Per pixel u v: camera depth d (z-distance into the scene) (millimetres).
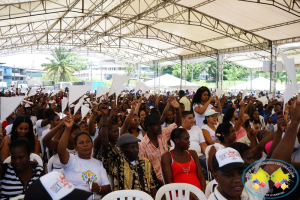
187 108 7488
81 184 3041
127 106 8867
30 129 3920
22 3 13914
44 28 21172
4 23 17516
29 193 1382
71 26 22250
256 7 13422
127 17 18391
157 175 3705
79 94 3420
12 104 2443
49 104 10453
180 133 3338
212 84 50781
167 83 22953
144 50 28031
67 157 3064
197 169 3439
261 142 3203
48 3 14953
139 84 7820
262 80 23656
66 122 3020
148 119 3760
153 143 3822
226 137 3920
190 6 15602
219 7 14570
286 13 13430
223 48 22328
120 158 3299
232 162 1786
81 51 31656
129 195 2689
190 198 3094
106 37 25688
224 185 1814
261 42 18609
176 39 22531
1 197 2689
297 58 22297
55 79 55531
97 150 3818
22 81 52719
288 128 1717
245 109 5887
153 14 17594
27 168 2834
